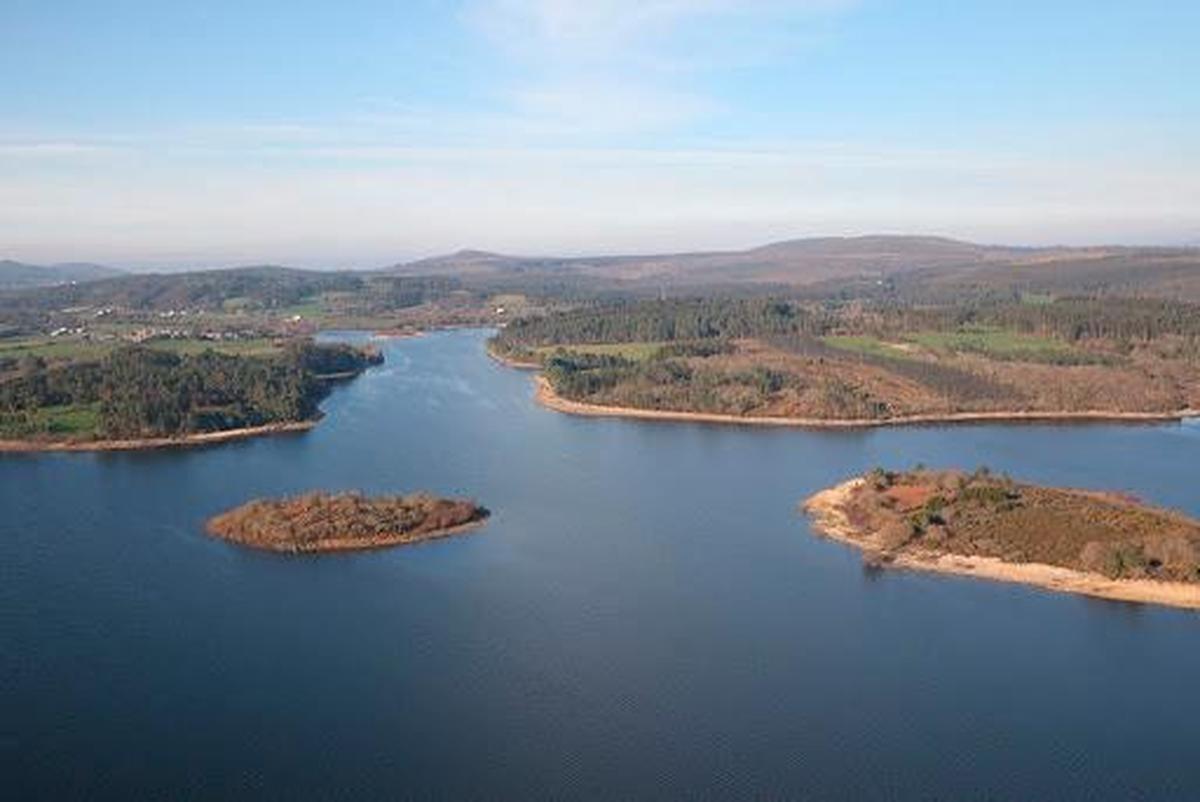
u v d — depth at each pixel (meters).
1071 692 115.56
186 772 99.56
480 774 99.25
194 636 129.38
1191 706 112.50
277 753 102.62
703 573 152.62
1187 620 134.62
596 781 98.25
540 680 117.69
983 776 99.50
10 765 100.69
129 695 114.00
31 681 117.25
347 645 126.69
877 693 115.12
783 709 111.56
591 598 142.25
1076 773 100.06
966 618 135.62
